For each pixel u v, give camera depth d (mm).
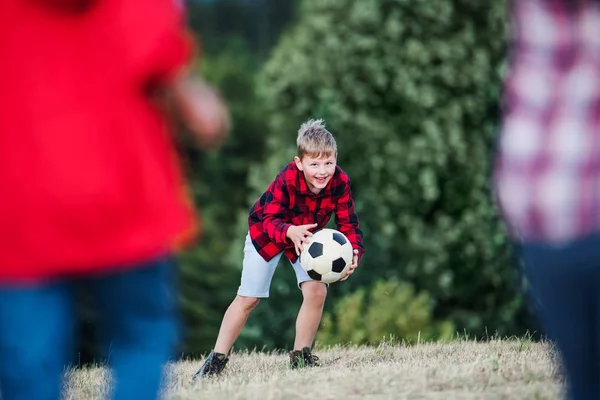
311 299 16109
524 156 8125
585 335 8312
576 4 8008
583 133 7938
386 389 12016
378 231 39281
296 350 16391
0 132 7168
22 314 7414
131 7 7219
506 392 11422
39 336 7480
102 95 7277
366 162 41062
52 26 7250
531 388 11570
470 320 40062
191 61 7387
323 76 42312
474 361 14125
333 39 42031
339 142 41094
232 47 86312
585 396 8484
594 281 8094
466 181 41188
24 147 7152
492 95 41469
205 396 12203
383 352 18312
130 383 7824
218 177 68750
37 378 7543
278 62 45125
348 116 41188
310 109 43594
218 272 45938
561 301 8250
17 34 7219
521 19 8234
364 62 41188
